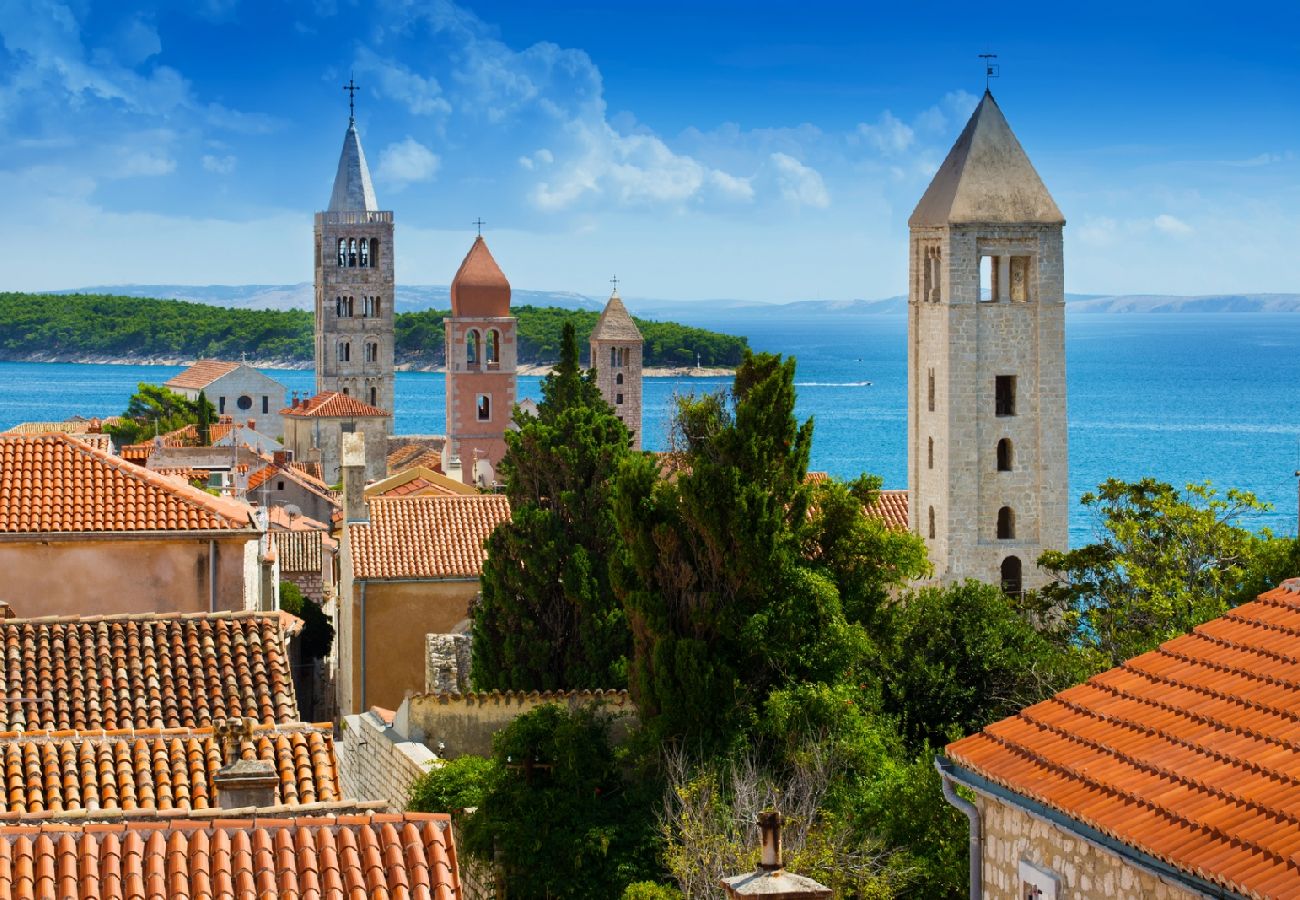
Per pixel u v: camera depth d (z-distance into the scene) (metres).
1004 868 30.08
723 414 65.19
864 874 43.44
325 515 145.88
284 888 25.27
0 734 33.50
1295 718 27.02
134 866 25.25
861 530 63.88
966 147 104.19
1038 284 103.56
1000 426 103.88
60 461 55.88
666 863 46.38
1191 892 24.69
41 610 53.16
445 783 50.25
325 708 90.44
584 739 50.62
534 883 48.50
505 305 189.88
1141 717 29.05
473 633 68.56
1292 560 62.12
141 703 38.97
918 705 61.34
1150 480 79.81
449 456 172.12
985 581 103.88
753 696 55.25
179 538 53.78
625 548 61.88
